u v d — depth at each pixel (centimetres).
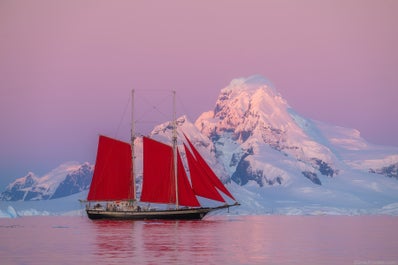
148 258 15738
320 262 15350
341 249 18012
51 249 17762
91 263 14962
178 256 16100
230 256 16162
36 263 15050
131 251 17125
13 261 15438
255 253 16862
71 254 16588
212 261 15288
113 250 17375
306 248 18200
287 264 14962
